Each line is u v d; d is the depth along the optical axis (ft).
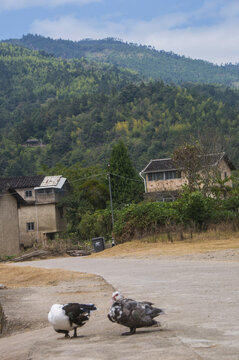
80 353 23.52
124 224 130.41
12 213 196.34
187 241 110.11
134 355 21.39
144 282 57.06
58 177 235.40
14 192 195.93
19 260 147.74
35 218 225.97
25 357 25.17
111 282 60.54
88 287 59.93
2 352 29.94
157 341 23.81
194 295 42.47
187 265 72.49
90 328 32.42
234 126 623.36
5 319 45.37
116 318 26.37
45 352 25.38
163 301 40.42
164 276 61.31
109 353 22.53
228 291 43.19
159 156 547.90
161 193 210.79
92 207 225.56
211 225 119.03
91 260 106.63
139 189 251.19
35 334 37.01
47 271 81.05
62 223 235.81
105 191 229.04
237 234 109.81
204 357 19.70
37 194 226.38
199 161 169.27
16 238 196.95
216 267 66.03
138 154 580.71
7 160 626.64
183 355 20.35
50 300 53.42
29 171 606.55
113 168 251.39
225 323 27.55
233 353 20.08
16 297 58.18
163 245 110.22
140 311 26.09
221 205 128.47
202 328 26.43
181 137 193.36
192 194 121.29
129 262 88.69
